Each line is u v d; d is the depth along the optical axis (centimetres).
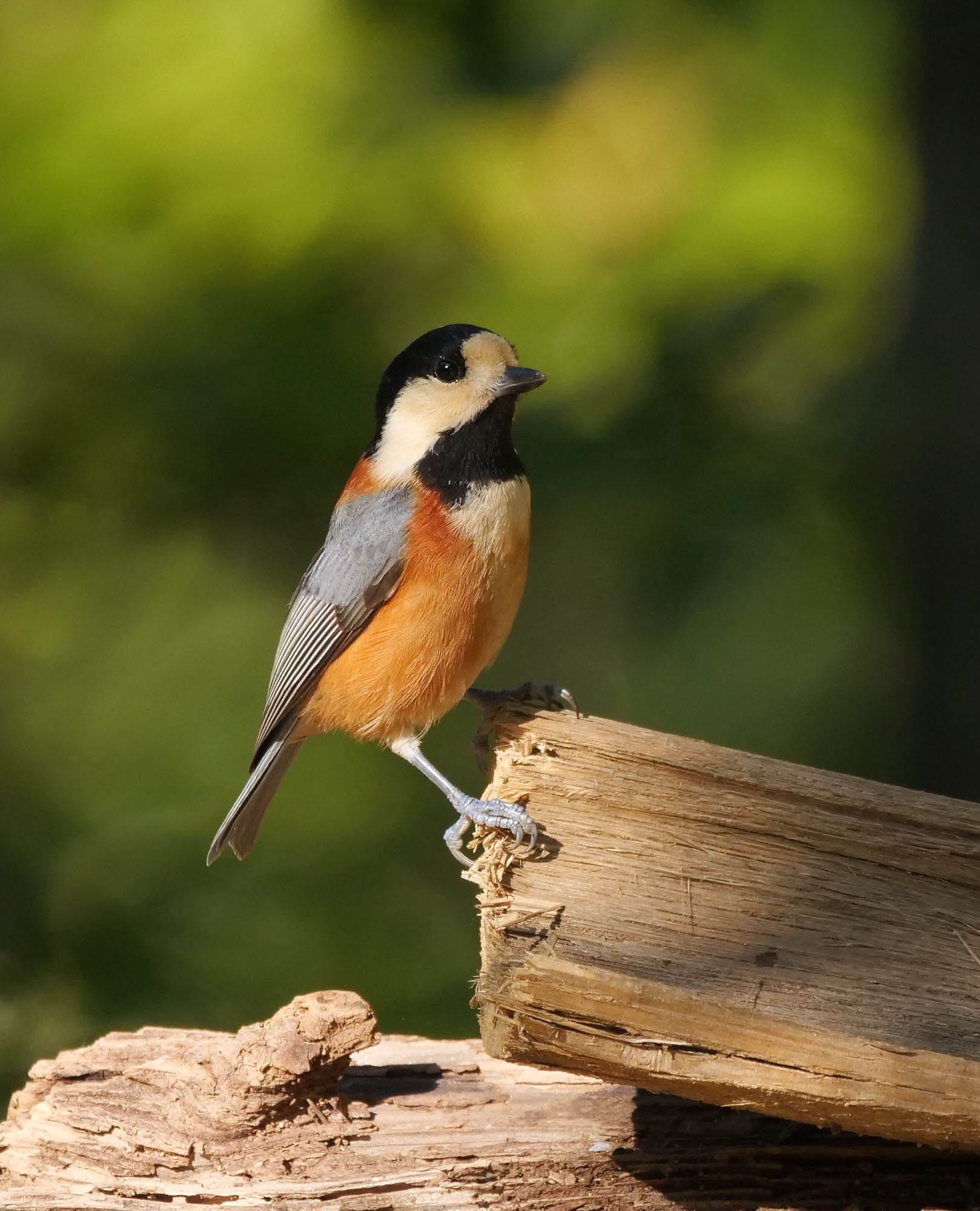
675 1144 576
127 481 1252
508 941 520
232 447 1215
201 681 1359
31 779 1302
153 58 1345
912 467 1154
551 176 1345
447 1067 625
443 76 1301
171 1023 1110
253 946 1191
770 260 1291
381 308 1298
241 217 1306
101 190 1299
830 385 1195
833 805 558
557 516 1176
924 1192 568
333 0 1341
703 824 550
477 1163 562
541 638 1409
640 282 1292
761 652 1365
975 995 511
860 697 1345
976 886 546
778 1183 571
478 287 1319
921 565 1159
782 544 1184
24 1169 561
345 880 1262
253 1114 563
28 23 1365
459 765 1370
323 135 1326
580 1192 566
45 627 1351
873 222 1299
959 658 1148
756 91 1374
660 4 1337
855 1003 505
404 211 1320
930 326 1136
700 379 1197
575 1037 484
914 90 1140
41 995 1127
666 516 1158
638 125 1352
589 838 545
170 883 1219
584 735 559
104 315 1253
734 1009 480
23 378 1230
